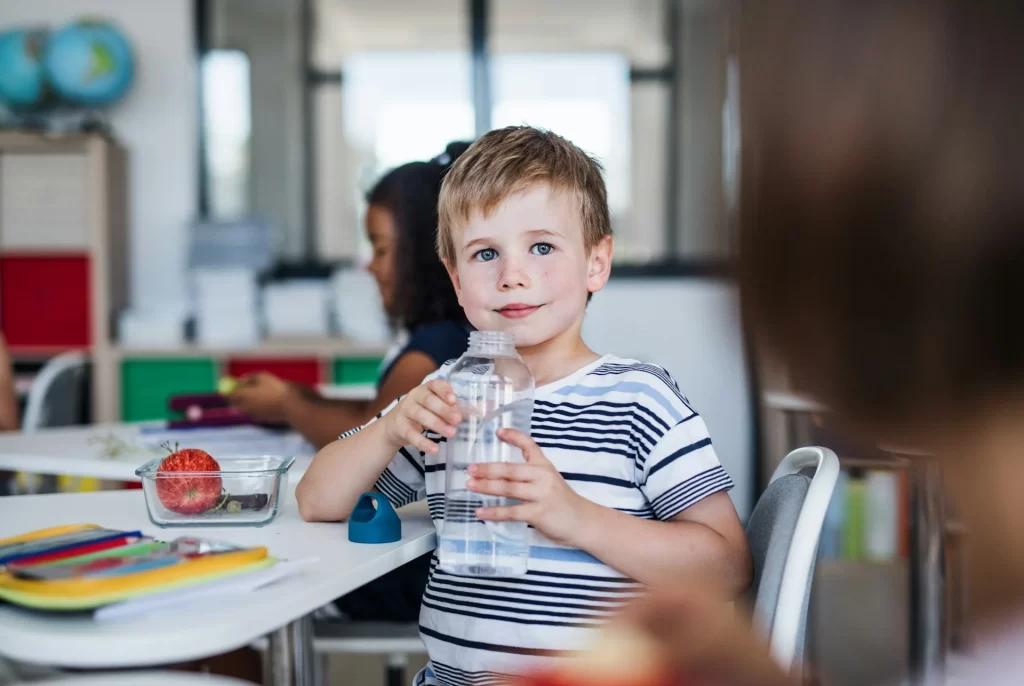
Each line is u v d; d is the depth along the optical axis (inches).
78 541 30.6
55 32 148.4
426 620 40.1
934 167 5.6
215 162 163.3
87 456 57.2
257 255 150.5
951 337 5.6
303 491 40.0
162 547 30.1
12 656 24.6
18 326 147.3
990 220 5.5
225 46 162.7
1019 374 5.6
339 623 55.6
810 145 5.8
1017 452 5.9
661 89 164.2
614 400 39.2
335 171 165.5
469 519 34.5
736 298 6.3
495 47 166.1
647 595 14.0
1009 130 5.4
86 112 158.1
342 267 163.9
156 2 159.9
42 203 144.9
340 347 144.7
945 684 8.2
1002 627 7.0
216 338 148.2
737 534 35.8
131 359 144.9
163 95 160.4
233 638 25.2
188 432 64.8
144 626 25.0
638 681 12.9
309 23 163.6
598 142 165.8
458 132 166.7
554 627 36.5
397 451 40.5
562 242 39.6
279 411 59.7
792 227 6.0
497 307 39.8
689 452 36.9
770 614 30.9
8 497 45.3
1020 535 6.6
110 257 148.6
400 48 165.6
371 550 34.3
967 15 5.4
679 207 163.0
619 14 164.7
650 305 163.2
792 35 5.9
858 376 5.9
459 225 40.7
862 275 5.8
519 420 34.7
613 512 35.0
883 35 5.6
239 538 36.5
